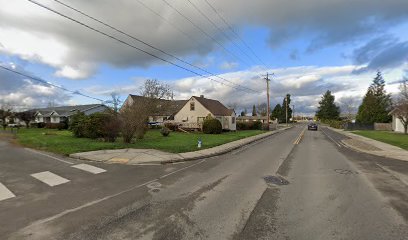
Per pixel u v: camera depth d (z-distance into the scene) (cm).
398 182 902
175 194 740
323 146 2159
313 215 584
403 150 1831
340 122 6938
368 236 483
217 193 752
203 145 1958
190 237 473
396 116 4381
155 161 1275
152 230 502
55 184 837
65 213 587
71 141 2034
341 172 1071
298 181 907
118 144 1803
